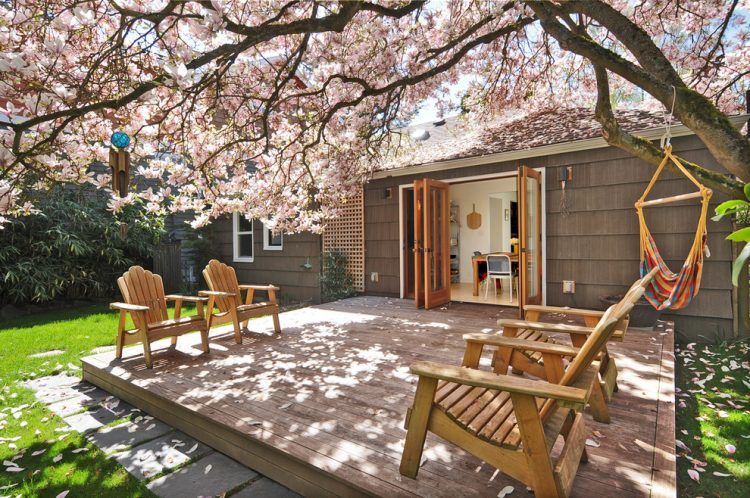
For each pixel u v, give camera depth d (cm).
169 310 774
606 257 536
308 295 837
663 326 475
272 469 221
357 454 207
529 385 154
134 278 399
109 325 599
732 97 575
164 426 290
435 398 189
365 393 289
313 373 334
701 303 479
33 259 720
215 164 507
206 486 217
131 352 408
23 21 245
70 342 504
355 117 496
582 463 194
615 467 190
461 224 1017
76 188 818
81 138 351
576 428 183
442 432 178
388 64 443
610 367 261
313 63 460
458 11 434
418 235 627
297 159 569
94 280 798
